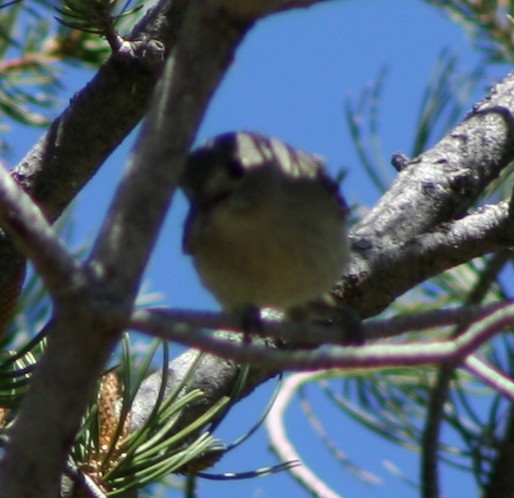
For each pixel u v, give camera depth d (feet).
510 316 17.42
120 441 24.06
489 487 22.43
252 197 26.91
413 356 17.44
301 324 20.75
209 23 16.16
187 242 28.55
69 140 25.61
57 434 16.66
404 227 28.81
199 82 16.39
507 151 30.99
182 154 16.60
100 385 23.40
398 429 28.81
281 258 26.91
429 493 21.54
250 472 24.38
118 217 16.49
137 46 25.23
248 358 16.97
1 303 23.62
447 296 32.58
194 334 16.67
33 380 16.66
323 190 27.96
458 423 25.08
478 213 27.99
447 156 30.50
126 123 25.77
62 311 16.20
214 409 23.59
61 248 15.89
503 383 20.29
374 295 28.07
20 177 25.45
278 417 26.50
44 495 16.74
